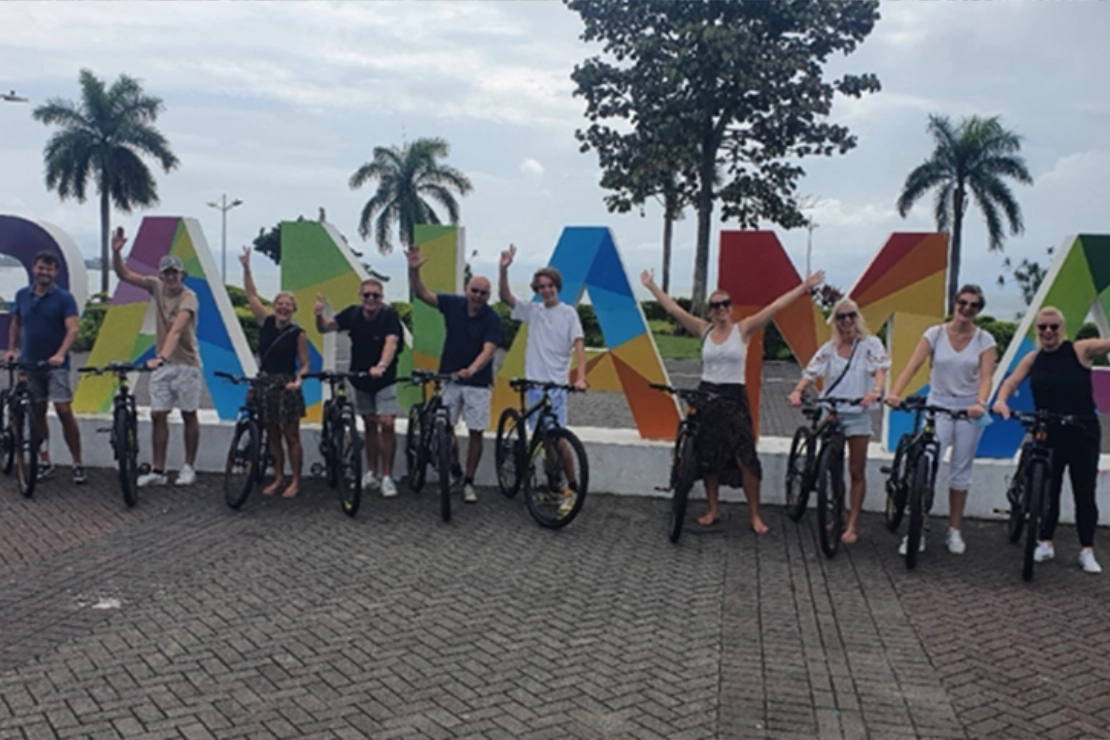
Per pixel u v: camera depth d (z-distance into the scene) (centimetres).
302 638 512
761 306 849
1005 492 789
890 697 455
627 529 745
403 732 409
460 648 502
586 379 857
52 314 838
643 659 493
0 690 443
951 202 3956
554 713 430
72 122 4509
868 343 705
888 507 745
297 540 699
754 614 563
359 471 749
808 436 743
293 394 806
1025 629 548
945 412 648
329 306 940
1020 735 420
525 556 669
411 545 691
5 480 873
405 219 4775
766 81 3025
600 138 3350
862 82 3198
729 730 418
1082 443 653
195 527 730
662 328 3222
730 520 777
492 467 879
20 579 606
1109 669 493
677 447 734
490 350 798
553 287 797
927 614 570
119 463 782
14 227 945
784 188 3353
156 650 493
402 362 938
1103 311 807
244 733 405
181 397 848
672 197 3425
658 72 3170
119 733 404
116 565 636
